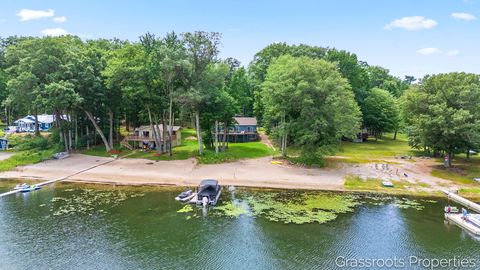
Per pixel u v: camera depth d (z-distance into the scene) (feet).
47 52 202.59
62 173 167.53
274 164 187.83
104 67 210.79
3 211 116.67
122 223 106.93
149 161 191.72
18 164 180.96
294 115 191.72
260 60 330.34
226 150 222.89
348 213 116.16
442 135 173.06
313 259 85.51
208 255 87.04
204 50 188.65
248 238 96.58
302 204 124.98
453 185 149.18
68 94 182.39
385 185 147.54
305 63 183.21
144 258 85.40
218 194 132.57
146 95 191.21
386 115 295.28
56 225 104.99
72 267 81.00
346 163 192.75
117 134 253.03
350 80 285.64
